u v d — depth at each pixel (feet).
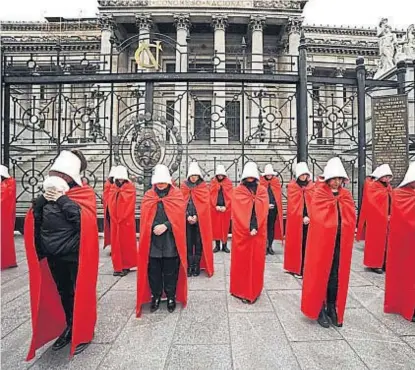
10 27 116.16
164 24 119.14
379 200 23.32
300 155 32.27
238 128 70.18
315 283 14.51
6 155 33.81
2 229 23.88
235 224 18.15
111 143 33.42
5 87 33.47
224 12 112.27
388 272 16.05
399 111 31.19
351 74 104.32
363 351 12.46
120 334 13.73
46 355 12.10
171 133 33.65
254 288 17.34
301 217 22.16
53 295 12.66
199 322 14.93
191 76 32.63
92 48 109.19
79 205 12.32
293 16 112.78
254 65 104.83
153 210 16.35
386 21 51.01
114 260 22.50
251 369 11.24
